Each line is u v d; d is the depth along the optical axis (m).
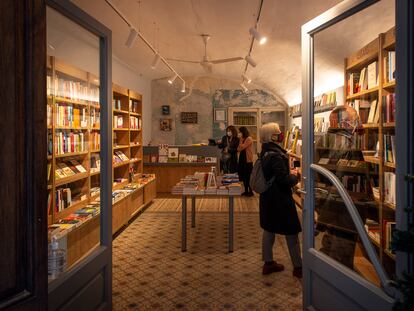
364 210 2.38
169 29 6.34
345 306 2.18
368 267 2.11
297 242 3.67
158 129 11.47
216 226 5.79
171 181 8.77
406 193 1.67
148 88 11.14
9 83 1.09
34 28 1.17
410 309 1.21
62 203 3.65
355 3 2.12
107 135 2.72
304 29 2.63
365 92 2.75
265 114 11.45
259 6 4.77
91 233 3.27
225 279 3.64
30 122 1.16
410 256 1.64
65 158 3.89
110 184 2.77
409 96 1.66
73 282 2.22
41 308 1.19
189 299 3.19
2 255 1.07
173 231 5.50
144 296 3.25
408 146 1.67
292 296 3.24
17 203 1.12
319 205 2.62
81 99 3.85
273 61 7.67
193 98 11.45
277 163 3.52
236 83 11.41
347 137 2.72
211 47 7.46
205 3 5.02
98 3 5.11
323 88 5.24
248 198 8.25
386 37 2.43
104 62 2.68
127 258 4.28
